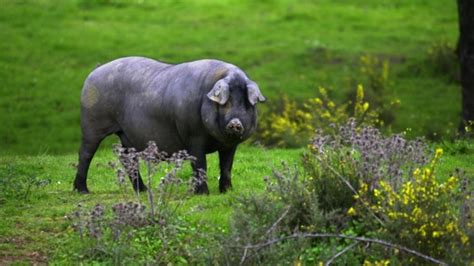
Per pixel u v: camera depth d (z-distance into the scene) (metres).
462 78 54.72
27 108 64.69
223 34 79.56
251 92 28.62
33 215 28.39
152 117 30.62
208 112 28.95
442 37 79.81
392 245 21.38
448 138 49.50
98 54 73.81
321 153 25.67
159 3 88.12
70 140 60.06
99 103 31.83
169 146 30.67
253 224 22.97
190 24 82.19
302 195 24.64
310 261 23.23
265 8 88.06
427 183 23.05
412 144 25.33
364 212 23.83
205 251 23.09
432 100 66.12
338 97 63.72
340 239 23.55
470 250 22.08
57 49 74.81
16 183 32.22
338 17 85.50
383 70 65.38
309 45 77.00
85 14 83.50
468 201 22.92
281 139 50.94
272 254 22.03
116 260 23.48
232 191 30.23
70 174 36.22
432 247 22.30
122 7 86.31
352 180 24.94
